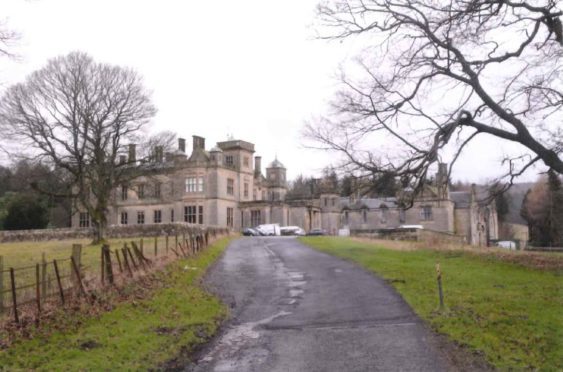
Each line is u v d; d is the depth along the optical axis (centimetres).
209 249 3459
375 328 1339
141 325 1341
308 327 1386
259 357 1143
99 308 1425
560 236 5641
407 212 7869
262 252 3531
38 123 3766
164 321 1409
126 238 5078
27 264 2447
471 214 7806
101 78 4234
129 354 1111
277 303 1723
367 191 2206
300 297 1806
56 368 993
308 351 1172
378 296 1734
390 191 2209
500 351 1110
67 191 4428
